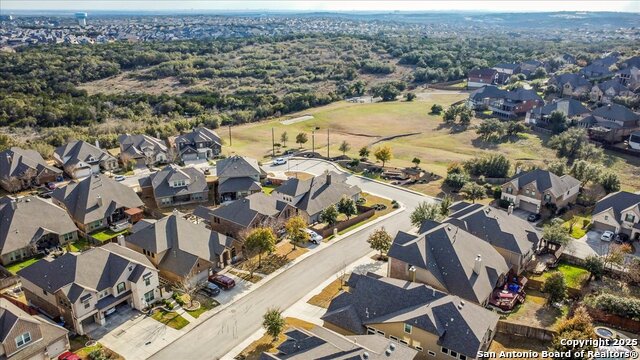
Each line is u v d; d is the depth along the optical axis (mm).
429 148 126750
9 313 46688
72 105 159375
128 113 160250
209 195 94688
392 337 48594
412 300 50125
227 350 49594
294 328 46750
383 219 82938
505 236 64500
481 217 68188
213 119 150875
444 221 68250
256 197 79250
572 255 67938
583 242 73375
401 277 59625
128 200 83250
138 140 114875
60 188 86000
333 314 50875
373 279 53188
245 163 97062
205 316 55438
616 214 75875
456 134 138000
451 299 48781
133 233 67562
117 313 55906
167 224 66625
